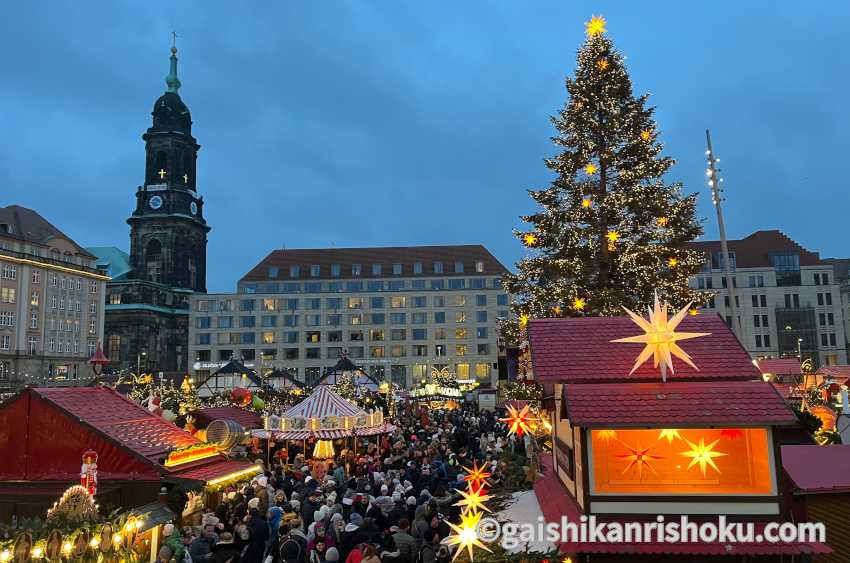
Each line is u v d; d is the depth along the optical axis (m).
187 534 12.25
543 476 12.20
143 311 110.25
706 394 8.75
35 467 12.43
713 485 8.45
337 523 12.63
